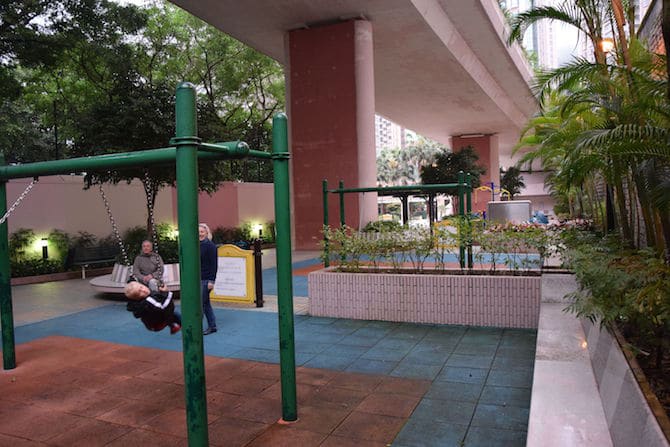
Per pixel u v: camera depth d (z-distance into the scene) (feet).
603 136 16.12
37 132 80.28
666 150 16.20
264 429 13.34
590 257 17.03
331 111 62.08
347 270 27.35
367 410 14.33
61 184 53.42
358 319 25.32
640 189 19.07
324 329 23.45
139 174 39.37
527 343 20.34
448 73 83.15
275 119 13.82
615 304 13.10
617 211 33.99
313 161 63.05
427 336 21.83
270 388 16.37
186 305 10.38
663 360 12.66
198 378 10.49
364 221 61.05
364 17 60.59
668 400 9.97
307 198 63.52
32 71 73.56
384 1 56.29
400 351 19.77
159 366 19.12
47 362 20.01
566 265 18.93
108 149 37.65
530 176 247.91
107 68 67.00
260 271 29.68
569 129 27.35
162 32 74.69
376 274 25.44
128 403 15.57
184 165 10.21
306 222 63.72
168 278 33.32
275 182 13.91
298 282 38.63
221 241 71.41
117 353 20.97
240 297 29.73
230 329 24.29
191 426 10.53
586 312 12.67
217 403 15.20
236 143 12.23
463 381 16.37
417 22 62.03
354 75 61.00
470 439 12.42
